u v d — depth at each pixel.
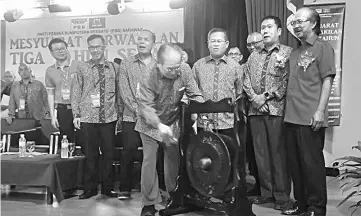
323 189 3.40
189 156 3.59
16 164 4.11
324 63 3.34
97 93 4.34
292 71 3.52
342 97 5.91
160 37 5.87
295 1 5.22
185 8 5.70
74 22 6.12
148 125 3.38
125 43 5.99
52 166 4.04
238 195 3.44
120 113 4.47
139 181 4.85
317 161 3.39
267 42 3.85
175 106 3.56
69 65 5.69
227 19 5.58
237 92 4.01
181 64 3.53
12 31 6.34
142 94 3.42
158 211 3.71
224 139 3.56
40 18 6.22
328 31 5.72
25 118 5.66
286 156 3.76
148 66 4.20
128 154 4.29
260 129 3.90
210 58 4.00
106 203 4.13
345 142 5.90
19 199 4.35
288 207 3.64
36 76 6.19
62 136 5.06
